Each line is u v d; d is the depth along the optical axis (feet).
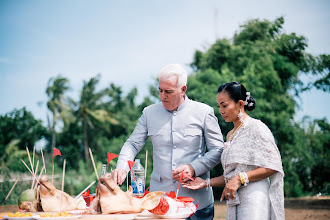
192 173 10.45
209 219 11.12
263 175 9.39
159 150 11.47
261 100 66.90
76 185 64.85
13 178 60.08
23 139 120.26
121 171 10.05
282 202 9.48
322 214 43.42
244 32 85.71
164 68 11.07
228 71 70.33
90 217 8.15
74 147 118.32
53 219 7.88
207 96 62.08
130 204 8.42
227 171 9.93
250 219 9.29
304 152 69.51
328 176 71.61
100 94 119.65
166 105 11.21
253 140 9.57
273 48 79.66
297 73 80.18
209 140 11.27
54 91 114.11
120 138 107.55
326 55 79.51
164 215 8.42
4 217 8.38
